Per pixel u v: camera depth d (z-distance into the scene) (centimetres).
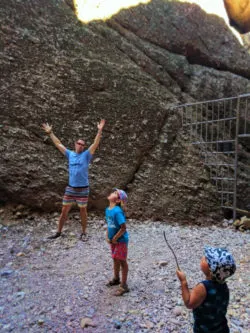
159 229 618
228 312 339
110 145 693
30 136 630
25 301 354
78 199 529
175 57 961
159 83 884
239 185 770
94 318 325
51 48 701
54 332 303
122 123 718
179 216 680
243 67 1091
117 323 314
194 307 219
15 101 632
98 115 701
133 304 350
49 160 632
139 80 797
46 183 618
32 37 686
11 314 331
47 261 456
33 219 600
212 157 782
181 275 228
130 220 650
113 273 420
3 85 630
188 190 712
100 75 735
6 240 520
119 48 842
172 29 967
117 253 364
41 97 656
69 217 613
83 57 734
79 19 799
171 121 779
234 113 990
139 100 759
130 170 695
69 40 735
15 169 601
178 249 518
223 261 211
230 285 400
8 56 648
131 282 398
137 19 912
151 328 310
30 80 655
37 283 393
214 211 712
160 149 739
